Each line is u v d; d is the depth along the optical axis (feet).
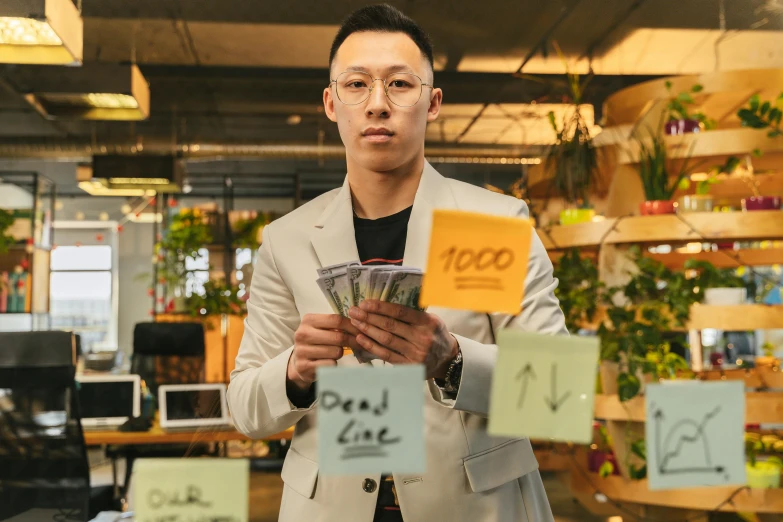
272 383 3.77
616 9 17.56
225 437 11.28
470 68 22.50
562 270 11.71
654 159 11.22
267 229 4.54
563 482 14.52
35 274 26.96
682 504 10.30
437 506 3.84
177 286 26.13
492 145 29.43
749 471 10.00
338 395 2.32
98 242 42.06
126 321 41.96
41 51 10.37
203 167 36.50
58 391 9.22
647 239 10.76
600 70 21.86
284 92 25.30
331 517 3.93
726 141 10.71
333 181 39.78
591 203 13.35
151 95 25.63
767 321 10.25
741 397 2.52
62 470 9.18
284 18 18.71
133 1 17.54
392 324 3.24
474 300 2.58
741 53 20.08
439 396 3.70
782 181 12.53
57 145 27.96
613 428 11.23
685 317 10.57
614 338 10.69
